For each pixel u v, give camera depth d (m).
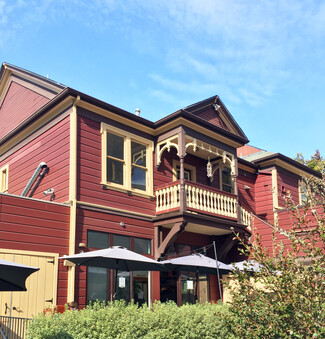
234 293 7.67
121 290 12.66
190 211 13.82
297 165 20.52
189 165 16.45
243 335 7.52
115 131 13.67
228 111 16.95
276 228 7.56
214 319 8.10
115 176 13.48
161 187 14.39
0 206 10.59
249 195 19.36
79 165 12.40
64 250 11.52
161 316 7.66
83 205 12.22
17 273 6.16
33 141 14.31
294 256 7.07
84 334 6.73
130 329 7.01
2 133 16.97
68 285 11.38
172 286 14.34
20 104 16.14
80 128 12.68
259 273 7.25
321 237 6.80
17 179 14.84
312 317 6.36
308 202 7.50
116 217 13.05
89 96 12.77
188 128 14.55
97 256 9.30
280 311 6.82
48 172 13.23
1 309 9.98
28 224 10.98
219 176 17.83
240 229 15.71
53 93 14.27
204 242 16.06
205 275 15.61
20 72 16.16
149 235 13.95
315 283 6.65
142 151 14.55
